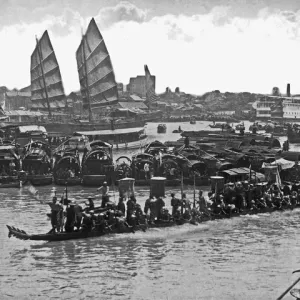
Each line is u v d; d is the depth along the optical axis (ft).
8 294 71.72
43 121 417.08
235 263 86.63
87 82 389.39
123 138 359.66
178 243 98.94
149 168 185.78
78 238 100.32
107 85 386.52
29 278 78.43
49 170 192.34
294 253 92.99
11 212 133.90
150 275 80.12
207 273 81.05
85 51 386.93
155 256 90.33
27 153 195.21
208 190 174.81
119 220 104.17
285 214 128.26
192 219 114.32
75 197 157.69
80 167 188.65
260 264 85.81
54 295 71.46
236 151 217.36
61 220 100.63
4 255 90.22
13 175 181.37
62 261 86.94
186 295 71.15
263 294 71.61
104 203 108.88
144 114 575.38
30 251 92.68
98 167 184.85
